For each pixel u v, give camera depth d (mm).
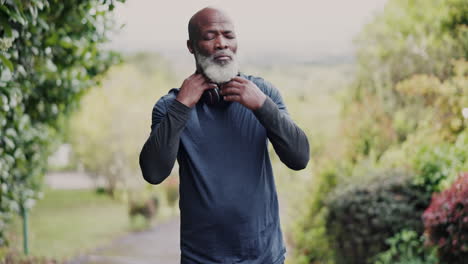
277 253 2105
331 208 5371
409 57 5879
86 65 4328
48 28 3242
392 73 6207
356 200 4820
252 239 2031
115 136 16750
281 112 2027
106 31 4090
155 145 1947
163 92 18531
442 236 3430
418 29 5730
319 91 17562
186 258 2064
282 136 1981
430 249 4090
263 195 2064
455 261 3369
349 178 5629
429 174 4457
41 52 3586
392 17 6277
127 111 16781
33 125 4742
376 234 4637
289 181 10195
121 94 17141
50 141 5590
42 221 13484
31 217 13664
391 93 6246
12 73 3104
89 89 4980
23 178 5172
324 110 11445
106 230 12594
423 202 4484
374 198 4695
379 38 6516
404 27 6047
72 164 18172
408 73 5914
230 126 2061
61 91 4457
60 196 19234
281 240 2148
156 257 9336
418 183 4508
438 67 5398
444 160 4398
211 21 1970
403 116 6027
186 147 2031
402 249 4219
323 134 9727
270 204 2107
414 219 4418
